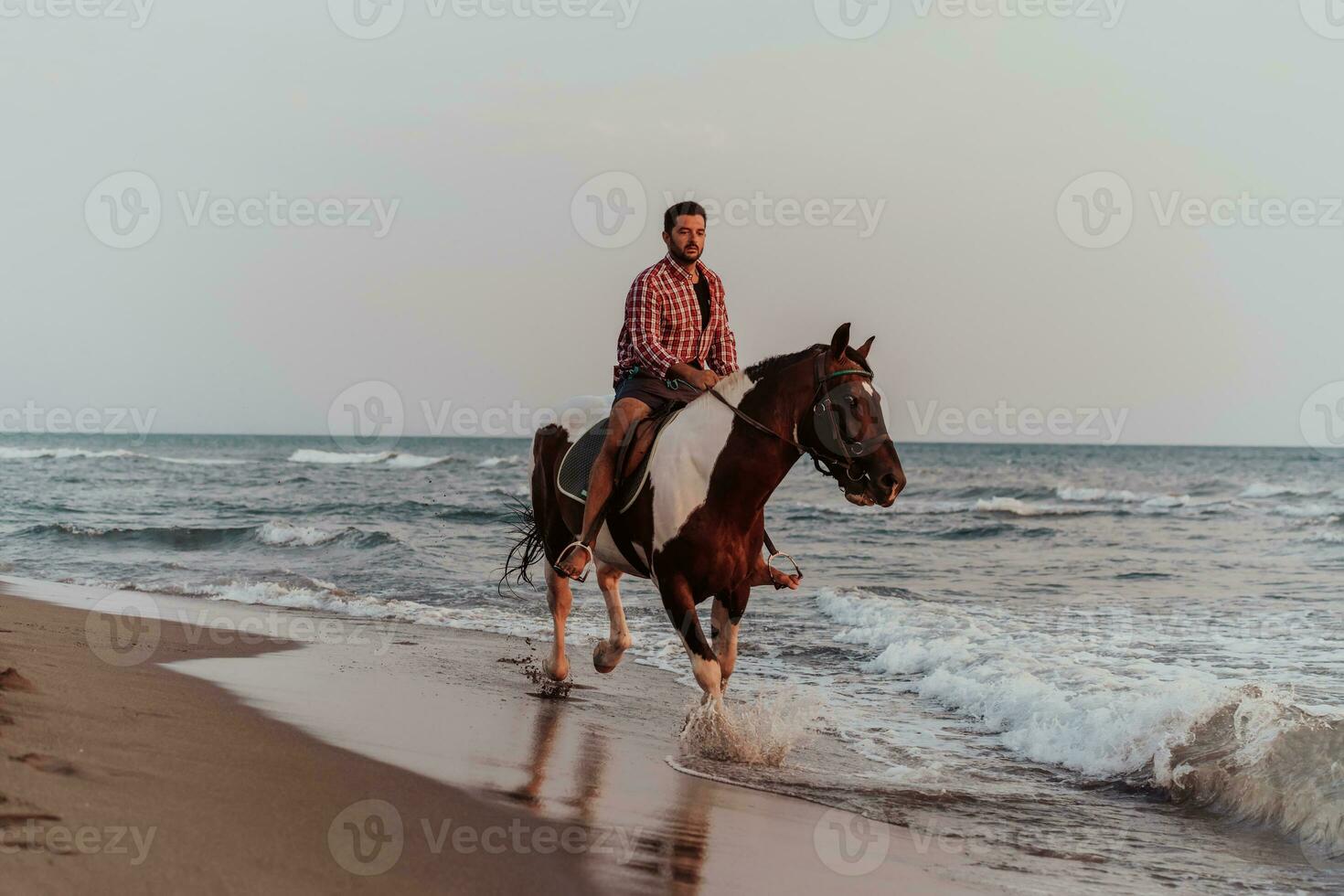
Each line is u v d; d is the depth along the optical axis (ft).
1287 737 16.05
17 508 79.92
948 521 89.20
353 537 58.18
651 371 19.12
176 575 43.98
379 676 23.54
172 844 10.08
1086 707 19.89
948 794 16.38
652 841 12.65
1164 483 156.04
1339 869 13.16
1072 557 60.08
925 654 26.68
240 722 16.62
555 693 22.91
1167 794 16.44
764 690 24.18
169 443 340.59
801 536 75.77
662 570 17.66
